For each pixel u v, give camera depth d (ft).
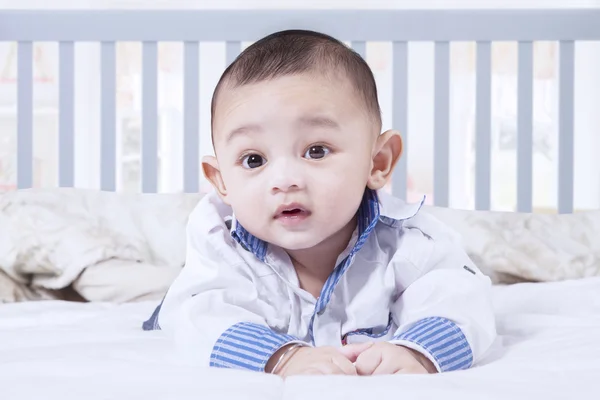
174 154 10.91
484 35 6.54
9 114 10.11
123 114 10.83
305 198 2.64
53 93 10.44
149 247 5.41
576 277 5.31
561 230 5.58
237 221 2.88
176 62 10.87
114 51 6.61
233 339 2.47
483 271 5.31
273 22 6.51
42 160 10.41
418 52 10.64
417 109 10.68
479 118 6.61
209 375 1.89
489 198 6.63
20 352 2.58
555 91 10.61
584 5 10.56
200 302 2.72
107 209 5.52
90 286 4.89
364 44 6.58
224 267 2.85
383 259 2.94
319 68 2.73
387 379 1.89
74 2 10.61
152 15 6.56
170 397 1.65
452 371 2.27
